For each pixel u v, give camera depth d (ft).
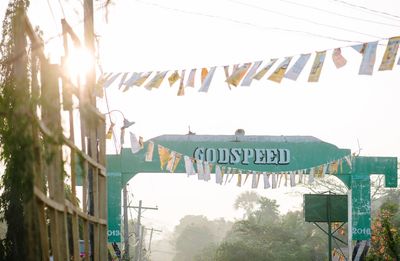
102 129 59.98
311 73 59.93
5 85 52.65
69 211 48.49
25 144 40.83
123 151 124.06
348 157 124.36
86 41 60.90
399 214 185.06
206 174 105.91
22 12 43.04
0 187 63.31
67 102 44.06
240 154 123.75
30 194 40.86
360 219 129.18
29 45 47.98
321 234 309.63
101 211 60.03
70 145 46.29
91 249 68.80
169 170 113.09
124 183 124.57
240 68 62.64
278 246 289.53
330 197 142.82
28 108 41.29
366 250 129.70
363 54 58.59
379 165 128.77
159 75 68.03
